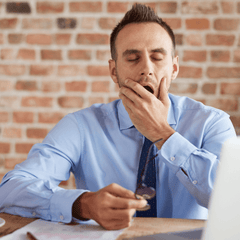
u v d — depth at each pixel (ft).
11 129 5.68
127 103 2.90
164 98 3.00
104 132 3.46
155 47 3.09
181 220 2.13
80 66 5.68
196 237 1.77
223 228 1.29
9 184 2.50
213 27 5.54
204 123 3.34
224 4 5.52
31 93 5.71
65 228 1.96
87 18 5.68
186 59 5.55
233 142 1.28
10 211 2.31
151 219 2.16
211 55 5.53
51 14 5.73
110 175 3.33
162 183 3.12
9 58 5.74
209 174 2.50
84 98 5.67
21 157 5.66
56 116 5.69
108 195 1.98
